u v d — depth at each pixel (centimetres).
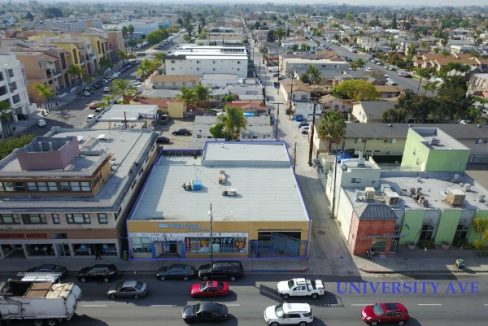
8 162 4684
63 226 4331
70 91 12469
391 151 7450
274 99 12019
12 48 12081
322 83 13250
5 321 3488
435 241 4731
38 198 4316
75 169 4450
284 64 15500
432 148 5425
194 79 12681
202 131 8319
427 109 8569
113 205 4275
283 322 3534
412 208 4597
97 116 8906
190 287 4078
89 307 3775
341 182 5138
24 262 4434
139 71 14062
